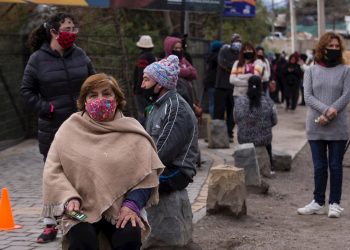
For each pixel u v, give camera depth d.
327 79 7.21
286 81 21.94
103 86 4.38
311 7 45.16
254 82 9.79
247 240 6.45
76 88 6.05
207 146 12.98
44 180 4.23
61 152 4.29
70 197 4.11
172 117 5.23
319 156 7.46
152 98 5.39
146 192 4.28
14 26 14.39
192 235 5.96
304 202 8.41
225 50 13.27
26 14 14.74
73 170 4.25
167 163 5.29
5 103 12.71
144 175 4.26
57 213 4.14
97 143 4.30
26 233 6.47
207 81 14.68
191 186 8.93
